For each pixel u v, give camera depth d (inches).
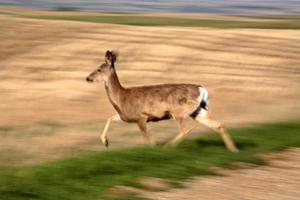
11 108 2317.9
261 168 1304.1
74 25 4097.0
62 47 3499.0
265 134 1679.4
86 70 3075.8
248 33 3937.0
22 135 1829.5
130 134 1818.4
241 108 2331.4
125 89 1477.6
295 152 1475.1
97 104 2411.4
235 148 1454.2
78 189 1082.1
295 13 7854.3
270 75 3016.7
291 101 2492.6
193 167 1256.8
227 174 1242.0
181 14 6628.9
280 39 3789.4
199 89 1448.1
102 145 1684.3
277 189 1145.4
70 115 2201.0
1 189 1063.6
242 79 2923.2
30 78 2874.0
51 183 1109.1
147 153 1312.7
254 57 3353.8
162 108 1441.9
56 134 1843.0
